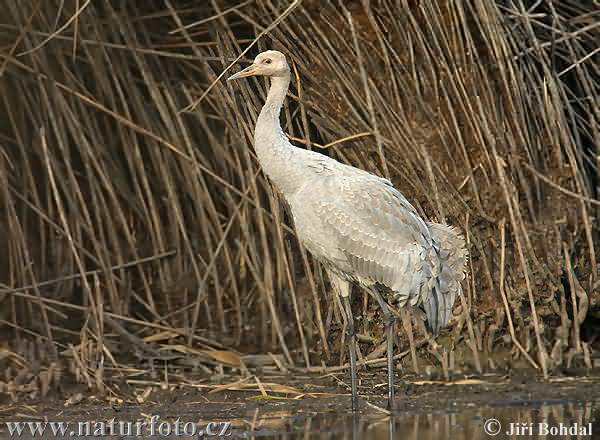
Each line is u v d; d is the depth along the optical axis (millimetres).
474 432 9836
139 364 12750
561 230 13234
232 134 13516
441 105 13125
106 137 14172
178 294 14172
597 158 13695
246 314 13930
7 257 13734
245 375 12500
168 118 13664
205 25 13789
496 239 13055
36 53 13234
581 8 14352
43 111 13695
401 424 10258
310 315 13461
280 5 13125
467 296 12969
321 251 11320
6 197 13414
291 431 9922
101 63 13633
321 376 12555
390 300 12453
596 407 11086
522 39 13492
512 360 12938
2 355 12391
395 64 13188
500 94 13125
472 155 13164
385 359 12922
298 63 13281
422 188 12898
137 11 13812
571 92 14062
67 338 13305
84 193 14375
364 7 12922
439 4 13031
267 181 13234
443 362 12594
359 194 11078
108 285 13625
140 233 14547
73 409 10953
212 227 14078
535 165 13172
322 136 13438
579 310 13141
